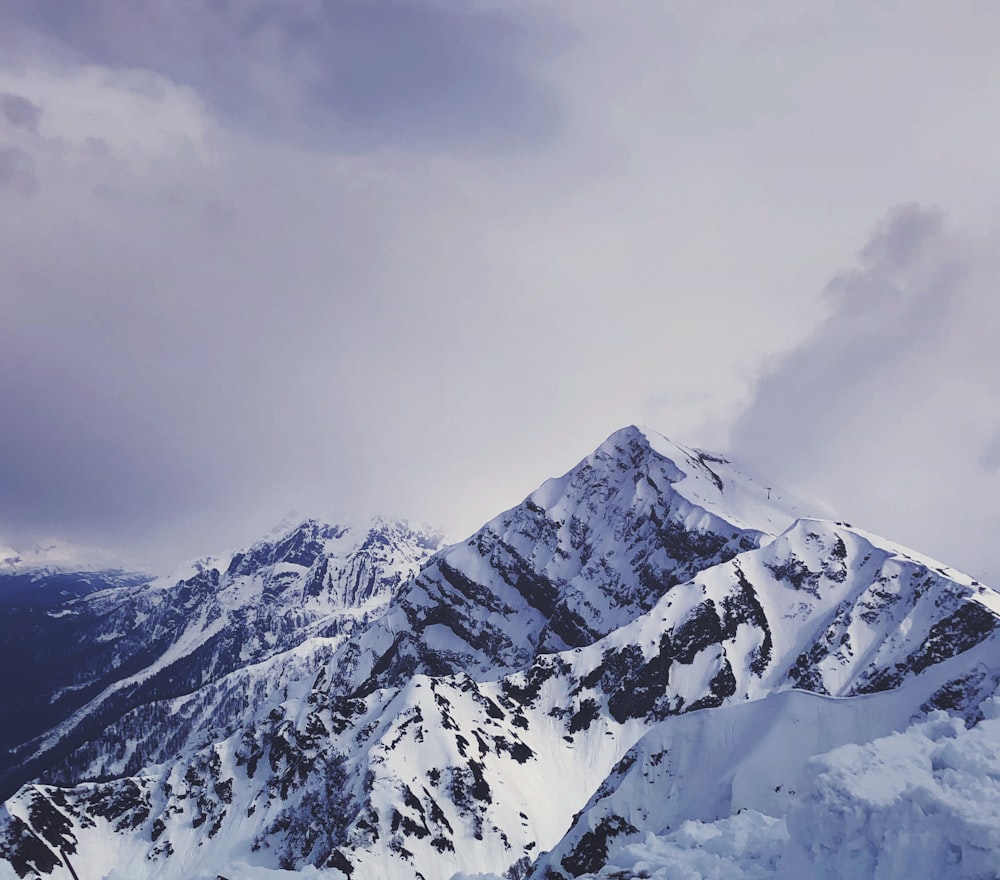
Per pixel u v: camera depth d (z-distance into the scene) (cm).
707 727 19012
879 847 4984
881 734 18950
